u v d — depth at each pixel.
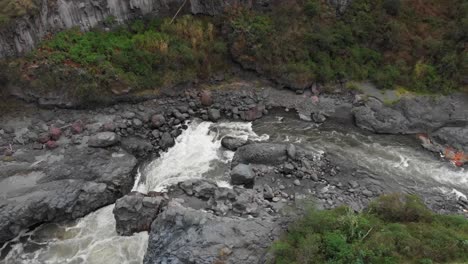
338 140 28.12
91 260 20.56
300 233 18.41
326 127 29.28
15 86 27.03
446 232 17.98
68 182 22.67
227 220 19.95
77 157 24.28
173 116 28.89
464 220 19.70
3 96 26.86
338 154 26.78
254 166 24.89
